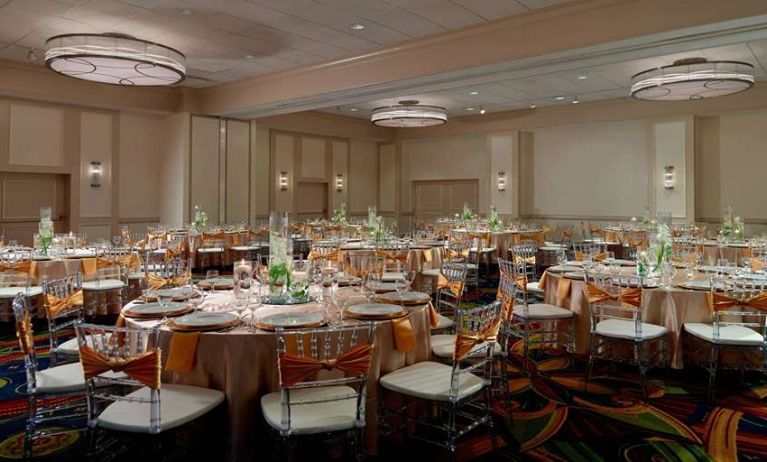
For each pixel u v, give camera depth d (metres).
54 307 3.54
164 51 7.54
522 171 14.27
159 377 2.46
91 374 2.51
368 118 15.64
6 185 10.12
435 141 16.28
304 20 7.27
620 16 6.26
